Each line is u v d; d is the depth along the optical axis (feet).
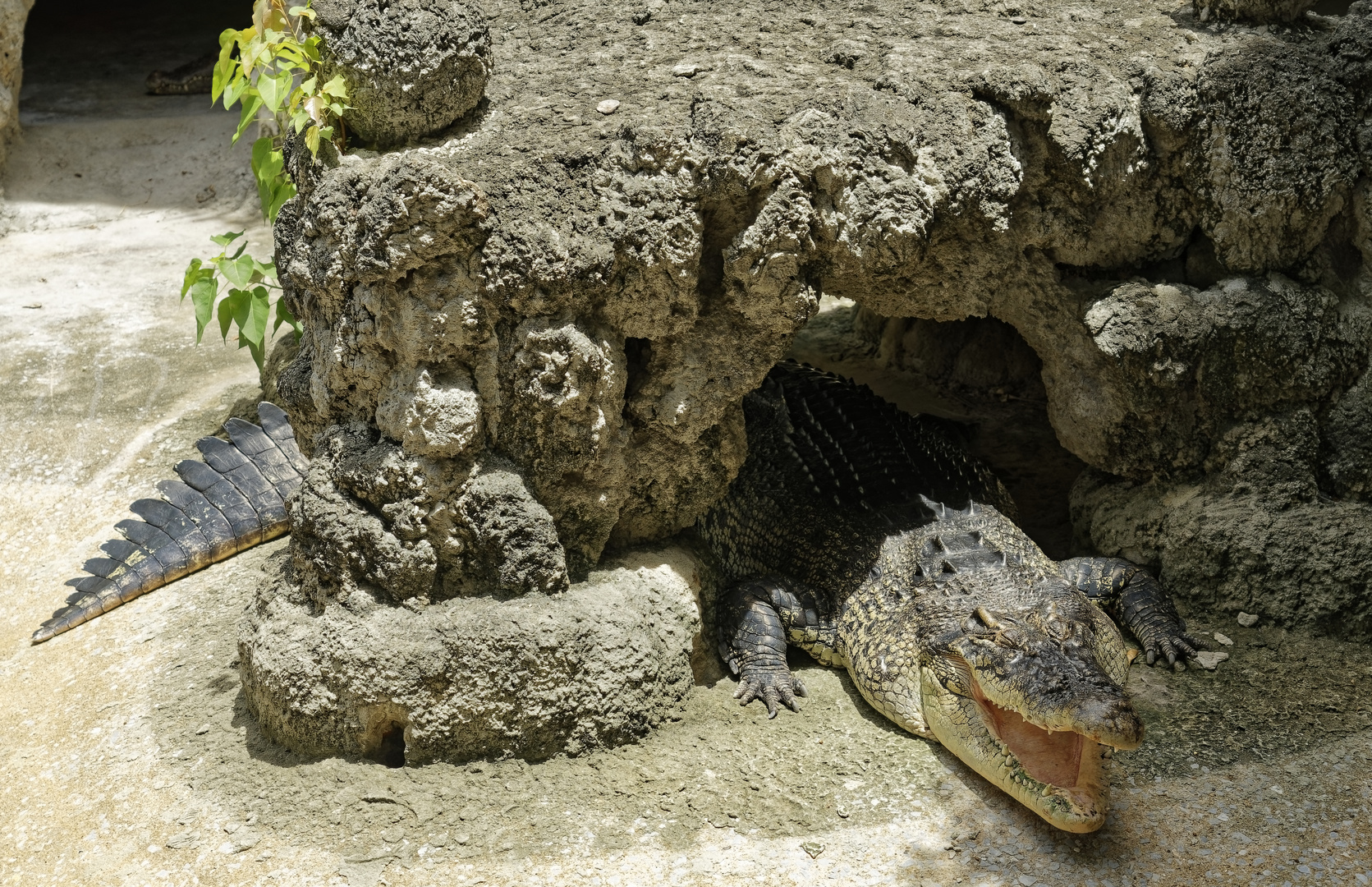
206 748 12.37
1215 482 14.92
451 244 11.32
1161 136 14.07
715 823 11.26
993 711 12.07
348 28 12.62
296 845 10.94
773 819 11.32
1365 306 14.43
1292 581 14.08
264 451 18.29
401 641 11.72
